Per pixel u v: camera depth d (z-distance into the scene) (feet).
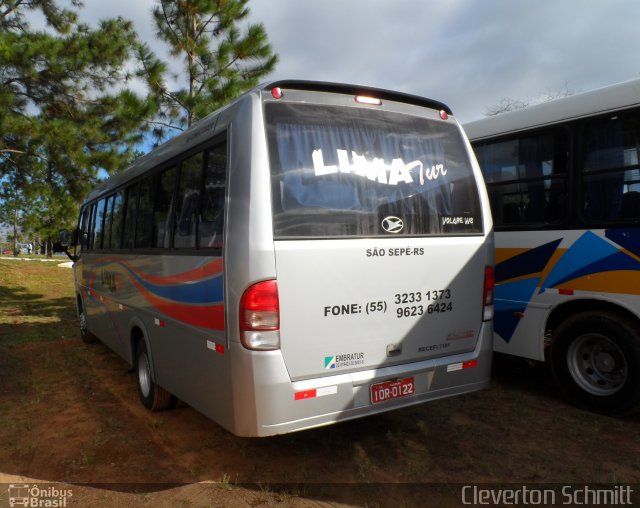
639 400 15.21
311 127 11.96
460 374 13.53
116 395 19.31
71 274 71.26
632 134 15.53
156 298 15.76
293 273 11.07
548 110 17.80
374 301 12.13
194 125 14.29
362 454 13.39
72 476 12.92
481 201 14.40
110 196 22.61
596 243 16.07
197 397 12.94
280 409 10.87
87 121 55.88
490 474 12.55
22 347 27.81
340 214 11.85
